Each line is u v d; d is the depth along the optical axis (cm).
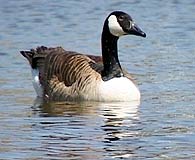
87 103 1812
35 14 3253
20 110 1738
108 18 1878
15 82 2036
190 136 1470
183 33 2806
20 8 3416
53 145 1410
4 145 1412
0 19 3141
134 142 1430
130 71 2156
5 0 3631
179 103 1783
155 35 2773
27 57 1995
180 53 2420
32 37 2727
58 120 1625
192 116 1648
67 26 2964
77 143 1423
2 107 1770
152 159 1316
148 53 2428
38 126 1567
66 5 3512
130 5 3512
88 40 2645
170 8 3425
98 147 1395
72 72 1858
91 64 1872
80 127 1555
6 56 2381
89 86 1825
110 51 1853
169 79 2050
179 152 1358
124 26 1862
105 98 1809
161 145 1405
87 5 3516
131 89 1820
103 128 1541
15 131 1524
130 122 1598
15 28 2928
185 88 1945
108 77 1831
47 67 1919
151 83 2008
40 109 1750
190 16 3200
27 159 1316
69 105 1797
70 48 2497
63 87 1861
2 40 2670
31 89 1980
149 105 1767
